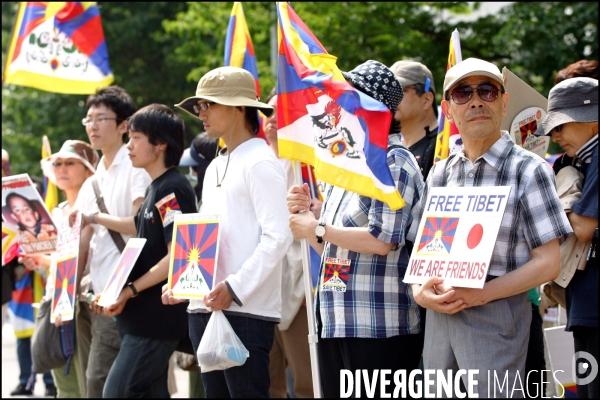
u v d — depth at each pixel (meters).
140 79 18.62
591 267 3.78
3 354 10.73
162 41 18.47
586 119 3.89
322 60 3.87
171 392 5.98
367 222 3.77
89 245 5.58
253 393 4.22
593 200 3.69
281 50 4.09
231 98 4.34
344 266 3.81
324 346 3.96
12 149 19.72
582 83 3.92
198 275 4.26
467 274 3.22
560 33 12.02
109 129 5.48
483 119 3.35
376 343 3.77
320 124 3.77
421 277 3.35
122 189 5.37
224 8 14.41
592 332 3.81
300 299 5.24
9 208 6.20
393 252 3.78
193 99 4.40
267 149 4.36
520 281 3.25
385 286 3.77
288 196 3.87
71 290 5.29
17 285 7.82
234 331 4.19
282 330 5.44
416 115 4.87
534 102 4.32
